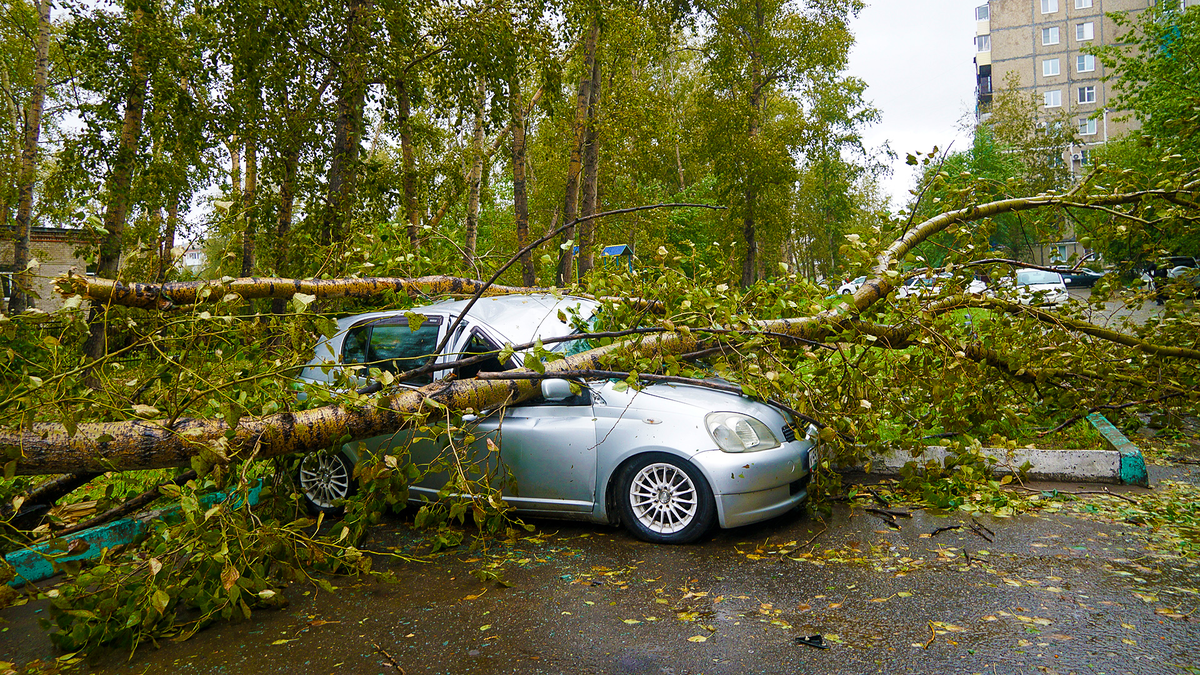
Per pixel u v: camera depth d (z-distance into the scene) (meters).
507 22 12.99
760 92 28.38
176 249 4.28
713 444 4.34
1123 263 7.07
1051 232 7.12
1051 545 4.16
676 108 30.02
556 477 4.66
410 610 3.56
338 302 6.47
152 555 3.61
